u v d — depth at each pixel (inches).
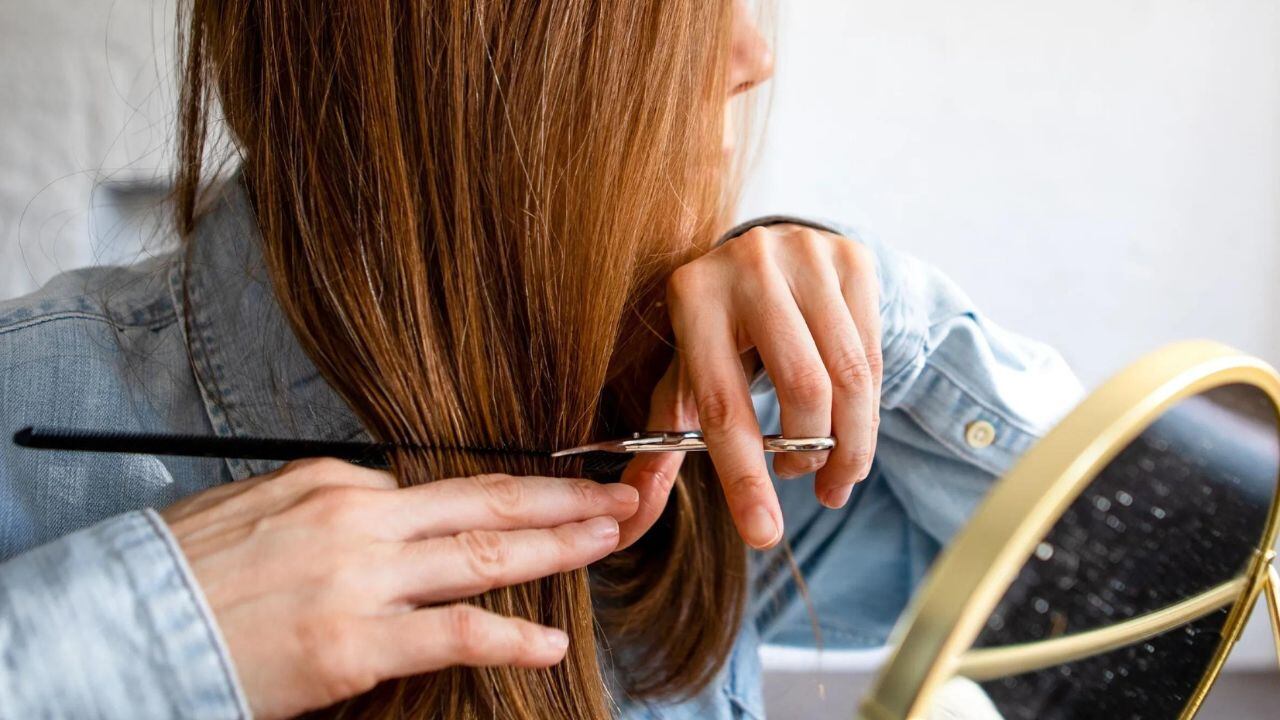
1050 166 50.2
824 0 47.0
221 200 19.0
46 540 18.9
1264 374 12.1
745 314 16.3
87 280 21.5
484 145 15.8
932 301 23.1
